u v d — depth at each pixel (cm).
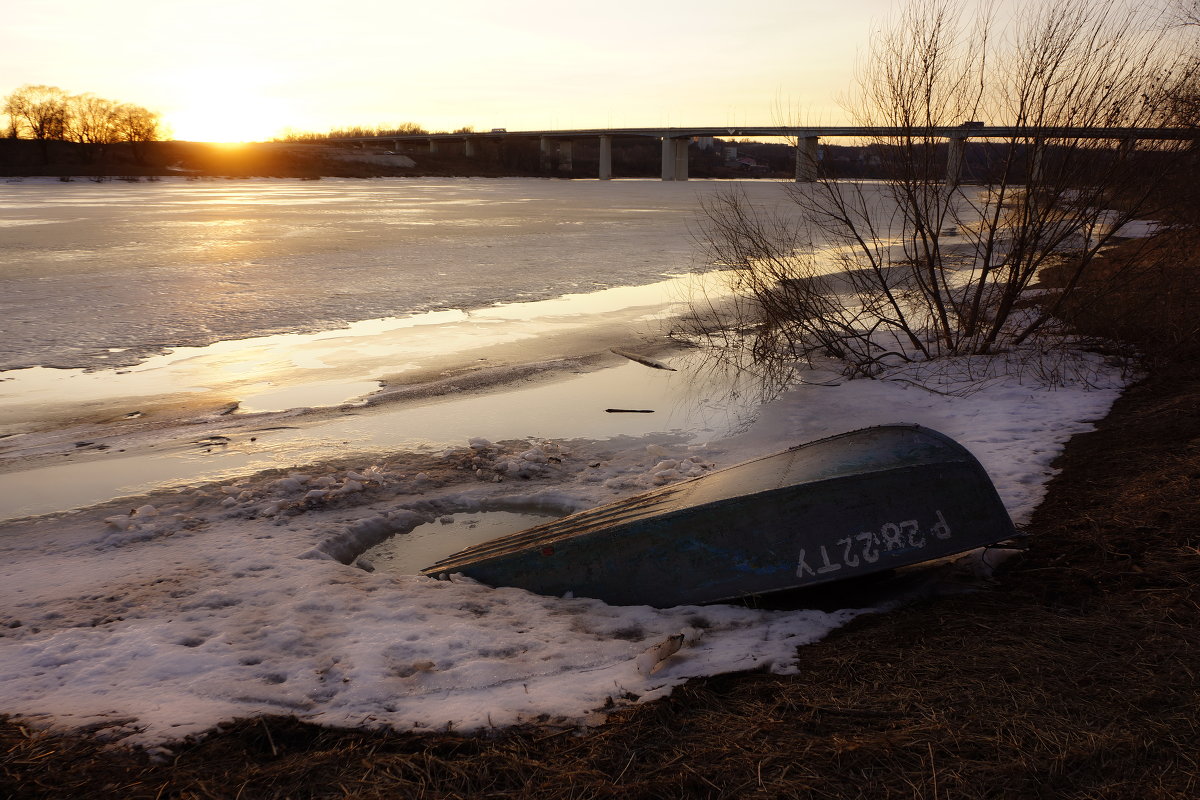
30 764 331
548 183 13412
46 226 3634
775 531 486
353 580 537
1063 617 425
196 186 10194
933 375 1059
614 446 855
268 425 932
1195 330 1046
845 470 494
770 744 329
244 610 489
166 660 420
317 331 1449
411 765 326
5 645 453
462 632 450
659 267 2339
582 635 452
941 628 427
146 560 579
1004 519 483
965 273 2000
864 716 346
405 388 1085
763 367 1175
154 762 335
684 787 306
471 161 18088
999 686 359
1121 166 1080
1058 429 798
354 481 736
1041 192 1099
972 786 295
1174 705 335
